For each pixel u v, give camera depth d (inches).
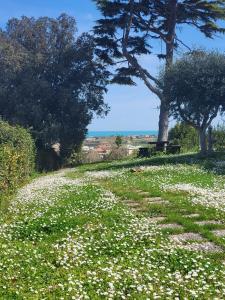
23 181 1119.0
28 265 397.4
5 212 677.3
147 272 379.2
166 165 1273.4
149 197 766.5
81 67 2026.3
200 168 1162.6
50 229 538.3
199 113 1457.9
